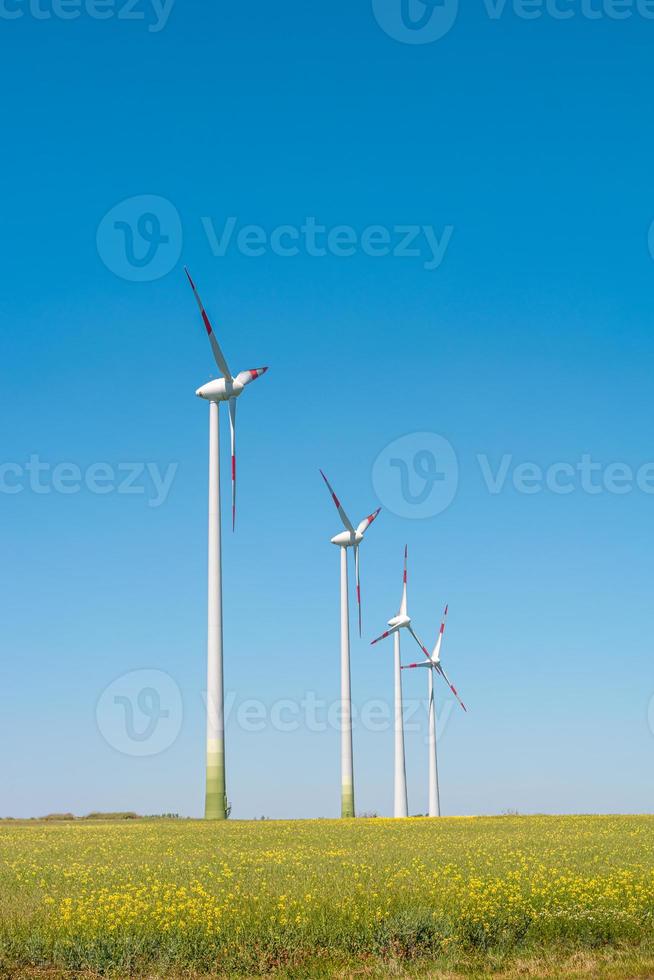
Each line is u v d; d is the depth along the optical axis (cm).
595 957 1822
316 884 2344
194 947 1805
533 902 2116
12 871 2736
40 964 1761
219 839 4128
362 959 1825
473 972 1731
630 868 2734
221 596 5966
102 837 4312
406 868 2734
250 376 6225
